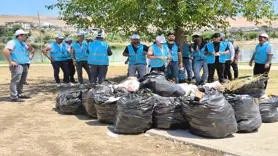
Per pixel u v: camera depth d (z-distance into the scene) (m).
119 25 11.46
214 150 5.02
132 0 9.94
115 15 10.85
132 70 9.67
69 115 7.52
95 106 6.76
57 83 11.92
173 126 5.95
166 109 5.96
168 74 9.55
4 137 5.91
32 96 9.94
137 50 9.61
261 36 9.25
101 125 6.62
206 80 10.87
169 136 5.65
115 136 5.88
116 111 6.18
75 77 15.16
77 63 11.53
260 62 9.30
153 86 6.71
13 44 8.77
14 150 5.27
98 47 9.99
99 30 11.90
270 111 6.44
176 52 9.55
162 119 5.97
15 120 7.07
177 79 9.62
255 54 9.49
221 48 10.39
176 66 9.57
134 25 11.43
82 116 7.41
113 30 11.69
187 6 10.45
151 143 5.48
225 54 10.38
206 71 10.69
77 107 7.46
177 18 10.59
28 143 5.59
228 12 10.93
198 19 10.45
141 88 6.79
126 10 10.48
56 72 11.88
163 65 8.73
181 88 6.68
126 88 6.98
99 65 10.01
